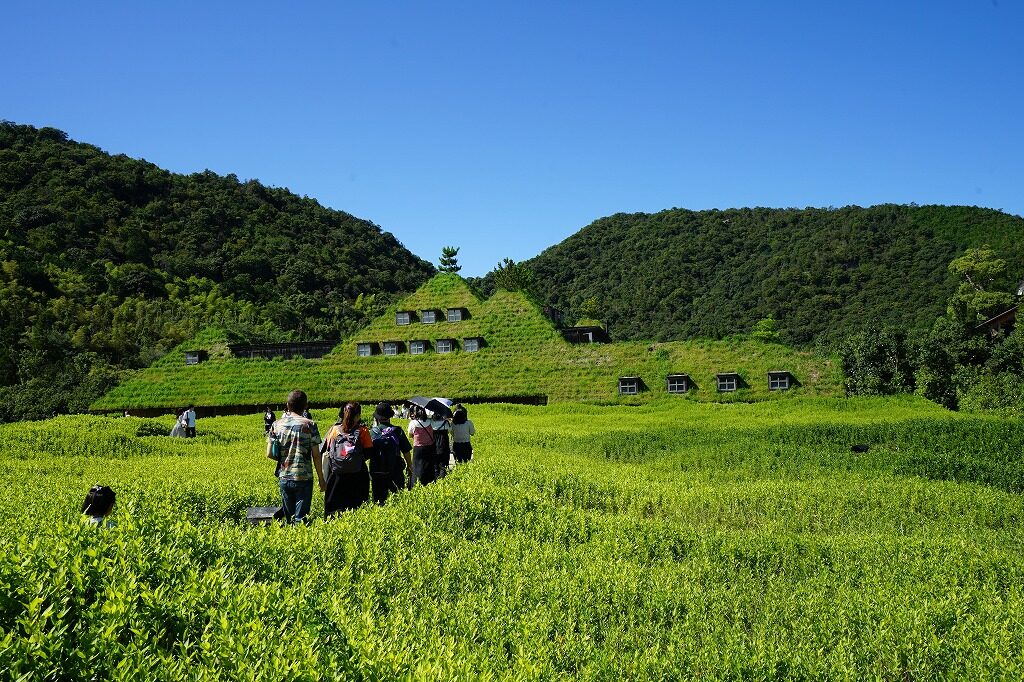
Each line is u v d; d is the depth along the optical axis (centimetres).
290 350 6350
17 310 7875
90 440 2536
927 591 811
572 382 5203
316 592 650
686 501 1468
